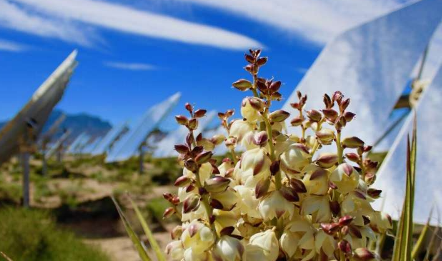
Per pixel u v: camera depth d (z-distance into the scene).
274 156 1.02
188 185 1.00
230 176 1.16
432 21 4.03
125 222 1.31
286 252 1.01
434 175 2.51
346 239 0.94
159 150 24.86
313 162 1.03
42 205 14.30
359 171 1.03
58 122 28.45
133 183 19.95
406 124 2.89
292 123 1.16
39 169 29.17
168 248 1.13
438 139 2.65
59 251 7.25
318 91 4.16
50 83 12.04
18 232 7.29
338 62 4.32
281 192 1.00
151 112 21.03
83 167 32.72
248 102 1.05
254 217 1.08
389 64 3.93
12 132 11.90
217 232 1.02
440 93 2.92
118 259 7.94
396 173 2.57
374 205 2.31
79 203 13.11
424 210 2.36
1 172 28.92
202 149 0.99
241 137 1.08
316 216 1.00
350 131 3.73
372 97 3.82
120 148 19.72
